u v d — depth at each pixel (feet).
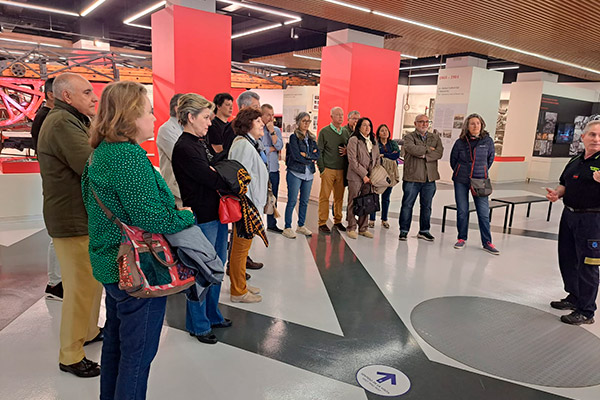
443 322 9.83
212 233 7.82
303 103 34.12
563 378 7.79
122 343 5.04
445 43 28.86
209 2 18.01
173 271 5.02
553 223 21.33
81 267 6.86
